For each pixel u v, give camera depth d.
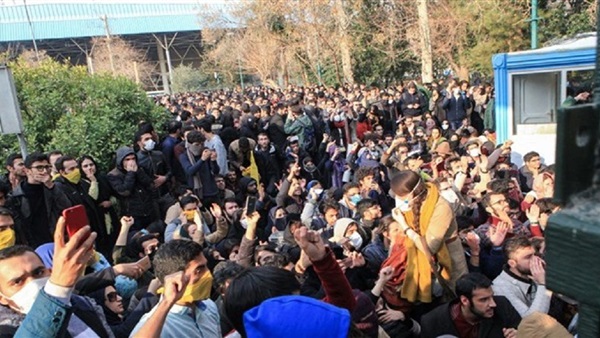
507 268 3.34
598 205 0.71
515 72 8.59
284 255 3.40
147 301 2.92
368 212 4.53
